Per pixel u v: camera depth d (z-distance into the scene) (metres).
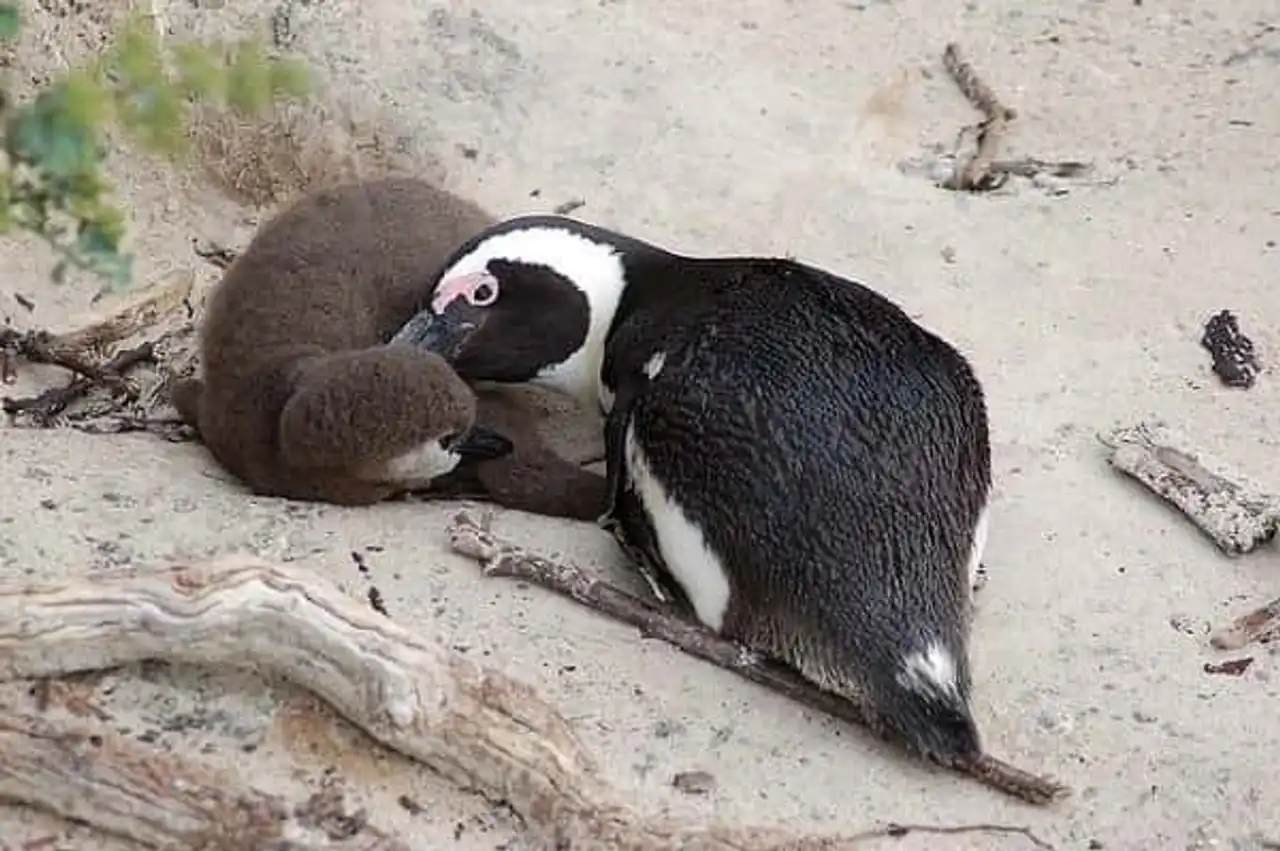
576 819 13.28
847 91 25.92
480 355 17.98
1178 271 22.05
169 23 23.48
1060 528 17.36
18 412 18.38
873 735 14.62
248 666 13.56
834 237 22.84
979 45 27.08
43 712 13.23
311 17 24.48
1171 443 18.27
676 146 24.38
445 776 13.52
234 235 22.11
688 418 15.34
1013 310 21.38
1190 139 24.97
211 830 12.98
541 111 24.69
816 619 14.62
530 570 15.83
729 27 26.81
